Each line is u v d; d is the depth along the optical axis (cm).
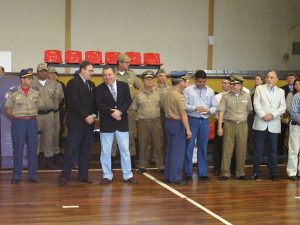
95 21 1126
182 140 703
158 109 780
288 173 762
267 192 671
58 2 1105
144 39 1153
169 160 712
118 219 531
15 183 694
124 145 706
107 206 582
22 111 689
